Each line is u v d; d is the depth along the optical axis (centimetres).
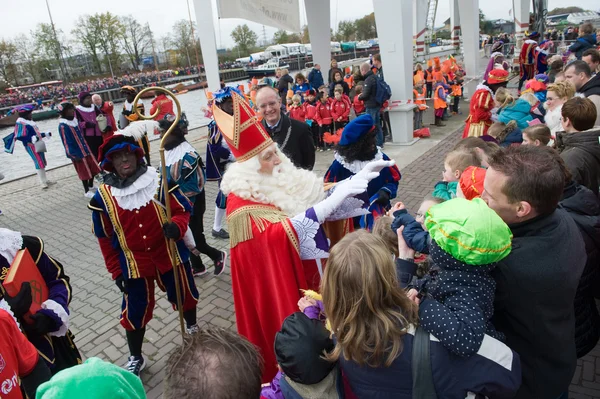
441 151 771
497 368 117
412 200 553
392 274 121
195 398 99
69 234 586
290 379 134
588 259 178
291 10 801
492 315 141
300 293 207
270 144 228
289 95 1072
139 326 279
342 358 129
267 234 206
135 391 110
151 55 5725
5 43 4756
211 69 840
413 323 122
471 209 122
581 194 191
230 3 716
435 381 117
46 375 170
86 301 404
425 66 1711
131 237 262
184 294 294
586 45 870
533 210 137
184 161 382
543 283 131
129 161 260
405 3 744
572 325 143
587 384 247
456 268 127
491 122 550
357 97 880
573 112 262
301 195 236
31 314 188
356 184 206
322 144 884
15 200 784
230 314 358
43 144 822
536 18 2127
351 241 126
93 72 5400
